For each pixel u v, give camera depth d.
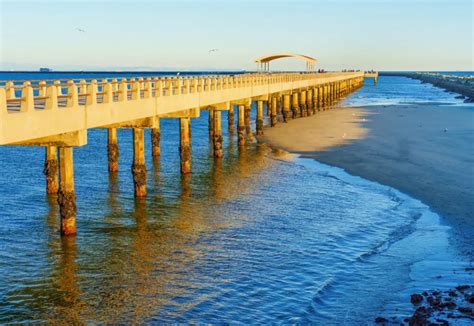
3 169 39.16
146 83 27.27
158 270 19.38
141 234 23.22
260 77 50.66
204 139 53.47
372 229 23.86
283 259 20.39
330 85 90.38
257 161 39.78
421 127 55.66
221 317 16.02
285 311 16.36
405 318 15.59
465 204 27.27
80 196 29.67
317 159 39.84
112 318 15.95
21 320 15.81
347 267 19.66
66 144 21.53
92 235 23.09
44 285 18.17
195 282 18.38
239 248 21.53
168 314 16.19
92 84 22.09
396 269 19.39
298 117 68.81
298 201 28.44
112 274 19.05
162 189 31.22
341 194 29.78
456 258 20.31
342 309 16.45
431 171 34.44
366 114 70.88
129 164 39.78
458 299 16.69
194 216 25.84
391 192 29.92
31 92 18.08
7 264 19.92
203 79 34.72
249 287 17.98
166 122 74.06
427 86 176.25
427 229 23.70
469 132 51.19
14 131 17.20
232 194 30.03
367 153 41.28
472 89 109.44
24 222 25.06
